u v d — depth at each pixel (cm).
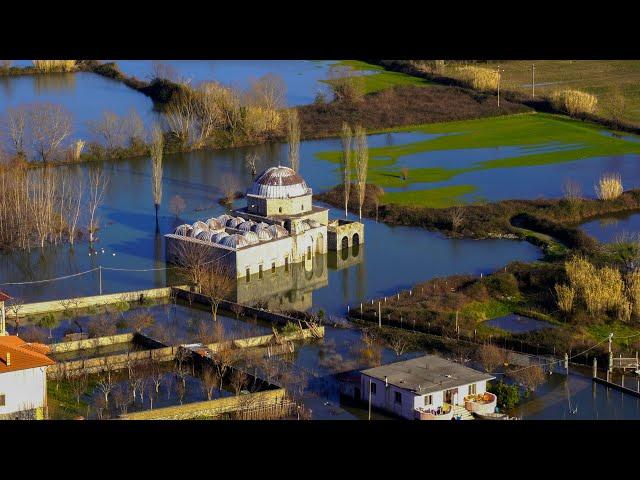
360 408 19788
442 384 19562
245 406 19425
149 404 19650
